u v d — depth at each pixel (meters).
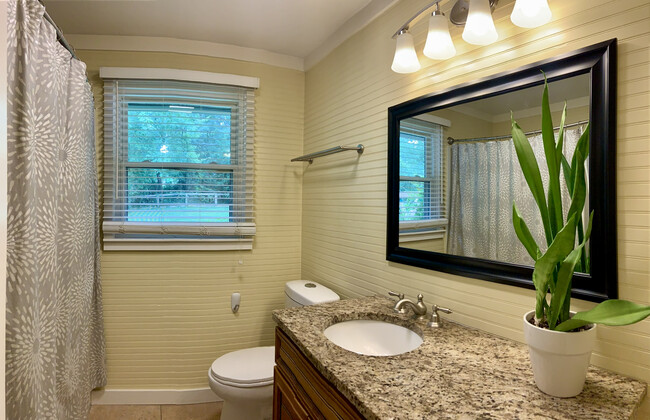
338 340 1.29
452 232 1.28
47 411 1.24
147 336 2.15
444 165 1.31
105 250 2.09
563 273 0.77
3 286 0.59
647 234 0.82
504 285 1.12
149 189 2.15
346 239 1.90
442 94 1.31
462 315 1.25
